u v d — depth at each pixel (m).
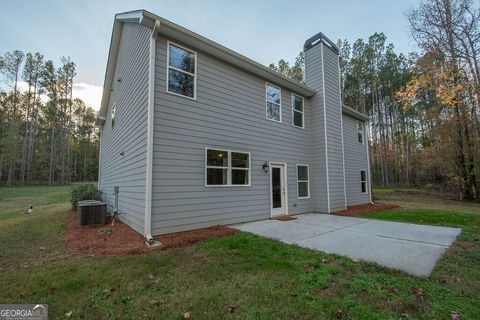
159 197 5.46
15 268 3.56
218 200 6.61
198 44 6.38
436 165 17.53
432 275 3.16
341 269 3.40
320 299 2.58
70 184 32.56
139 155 6.02
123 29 8.67
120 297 2.69
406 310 2.36
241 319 2.26
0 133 27.88
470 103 11.93
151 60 5.57
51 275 3.27
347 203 11.49
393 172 27.28
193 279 3.14
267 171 8.12
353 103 26.09
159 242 4.85
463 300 2.53
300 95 9.91
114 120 10.06
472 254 4.00
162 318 2.29
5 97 27.92
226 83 7.19
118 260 3.84
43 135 33.16
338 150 10.26
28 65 29.00
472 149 13.98
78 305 2.53
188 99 6.23
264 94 8.35
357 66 24.86
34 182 32.72
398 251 4.20
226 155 6.98
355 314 2.29
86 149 39.69
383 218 7.91
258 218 7.64
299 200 9.24
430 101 15.69
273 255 4.04
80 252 4.34
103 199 11.99
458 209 10.20
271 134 8.43
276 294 2.70
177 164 5.85
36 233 5.92
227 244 4.66
